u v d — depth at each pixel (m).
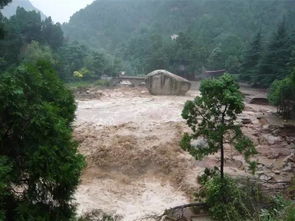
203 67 75.88
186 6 144.62
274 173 23.34
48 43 77.75
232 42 86.62
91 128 32.41
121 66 83.69
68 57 73.31
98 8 173.38
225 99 14.90
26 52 58.72
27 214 7.72
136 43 106.50
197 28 113.19
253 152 16.03
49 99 9.83
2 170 6.89
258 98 46.94
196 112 16.03
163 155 25.97
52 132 8.04
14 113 7.54
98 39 148.50
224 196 15.78
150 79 52.03
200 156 16.27
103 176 24.17
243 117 36.97
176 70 73.44
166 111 39.28
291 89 35.69
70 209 9.13
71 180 8.42
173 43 77.81
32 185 8.09
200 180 18.19
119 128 32.41
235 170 23.80
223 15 126.62
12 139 7.88
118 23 160.88
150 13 169.88
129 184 23.36
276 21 114.69
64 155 8.18
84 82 68.12
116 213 19.19
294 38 59.00
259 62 55.00
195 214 16.75
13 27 61.03
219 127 15.66
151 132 31.11
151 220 18.25
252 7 128.38
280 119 36.97
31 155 7.69
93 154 26.25
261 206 14.85
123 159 25.73
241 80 61.31
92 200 20.67
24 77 8.48
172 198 21.31
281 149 28.20
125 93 54.44
